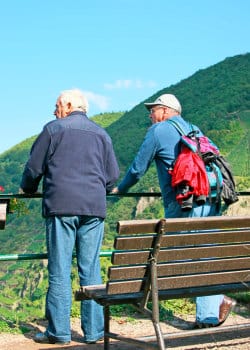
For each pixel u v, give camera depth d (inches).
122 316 234.7
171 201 206.1
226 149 5940.0
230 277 167.0
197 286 162.6
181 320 229.9
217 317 203.9
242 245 163.9
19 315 238.2
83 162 190.9
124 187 211.0
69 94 199.2
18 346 189.9
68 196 186.9
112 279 151.1
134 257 150.6
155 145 206.4
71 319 234.1
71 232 189.3
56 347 189.6
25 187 195.8
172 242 152.2
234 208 2849.4
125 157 6417.3
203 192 195.6
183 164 195.9
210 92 7741.1
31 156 190.9
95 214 190.9
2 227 186.2
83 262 192.4
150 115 219.5
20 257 200.5
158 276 155.9
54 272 188.9
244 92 7273.6
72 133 191.2
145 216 3978.8
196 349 185.8
